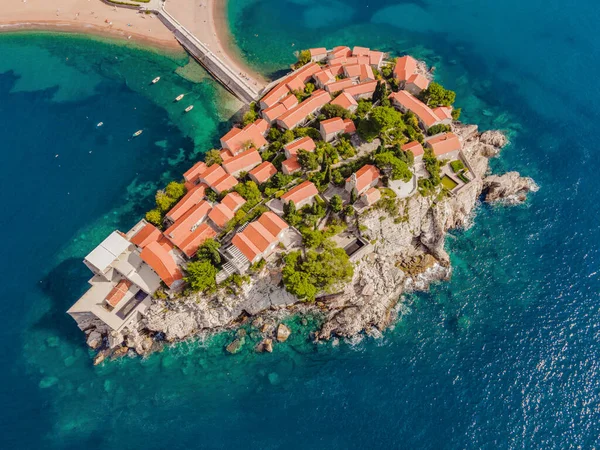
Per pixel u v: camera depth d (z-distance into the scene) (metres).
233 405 85.00
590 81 140.62
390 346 91.38
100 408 85.19
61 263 104.31
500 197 111.94
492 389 85.19
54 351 92.12
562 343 89.94
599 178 115.00
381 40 154.88
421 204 97.19
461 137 117.94
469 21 163.00
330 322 93.50
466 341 91.31
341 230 95.38
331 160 101.94
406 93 114.38
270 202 98.50
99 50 147.62
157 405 85.31
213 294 90.25
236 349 91.75
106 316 90.00
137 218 110.88
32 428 82.69
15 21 154.25
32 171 119.88
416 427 81.69
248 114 118.44
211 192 102.44
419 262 100.94
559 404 83.19
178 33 150.88
